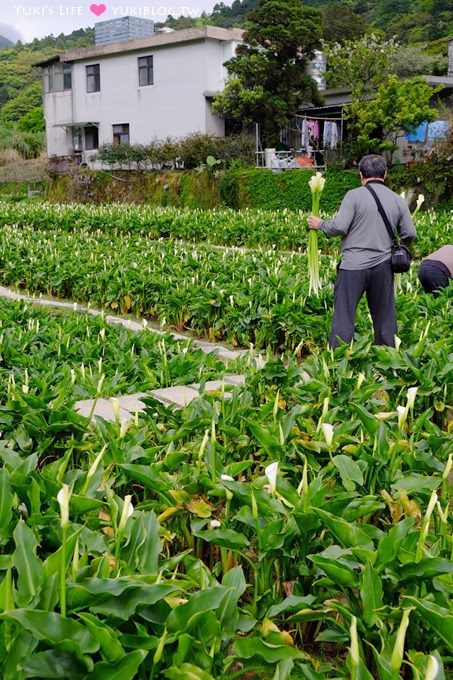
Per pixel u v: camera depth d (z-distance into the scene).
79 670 2.09
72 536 2.37
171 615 2.32
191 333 10.29
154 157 36.25
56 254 14.19
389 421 4.32
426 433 4.32
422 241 16.16
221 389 4.70
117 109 40.75
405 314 7.85
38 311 9.40
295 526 2.97
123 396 6.06
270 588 3.07
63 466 3.24
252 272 11.14
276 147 34.25
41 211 25.05
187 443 3.98
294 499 3.12
